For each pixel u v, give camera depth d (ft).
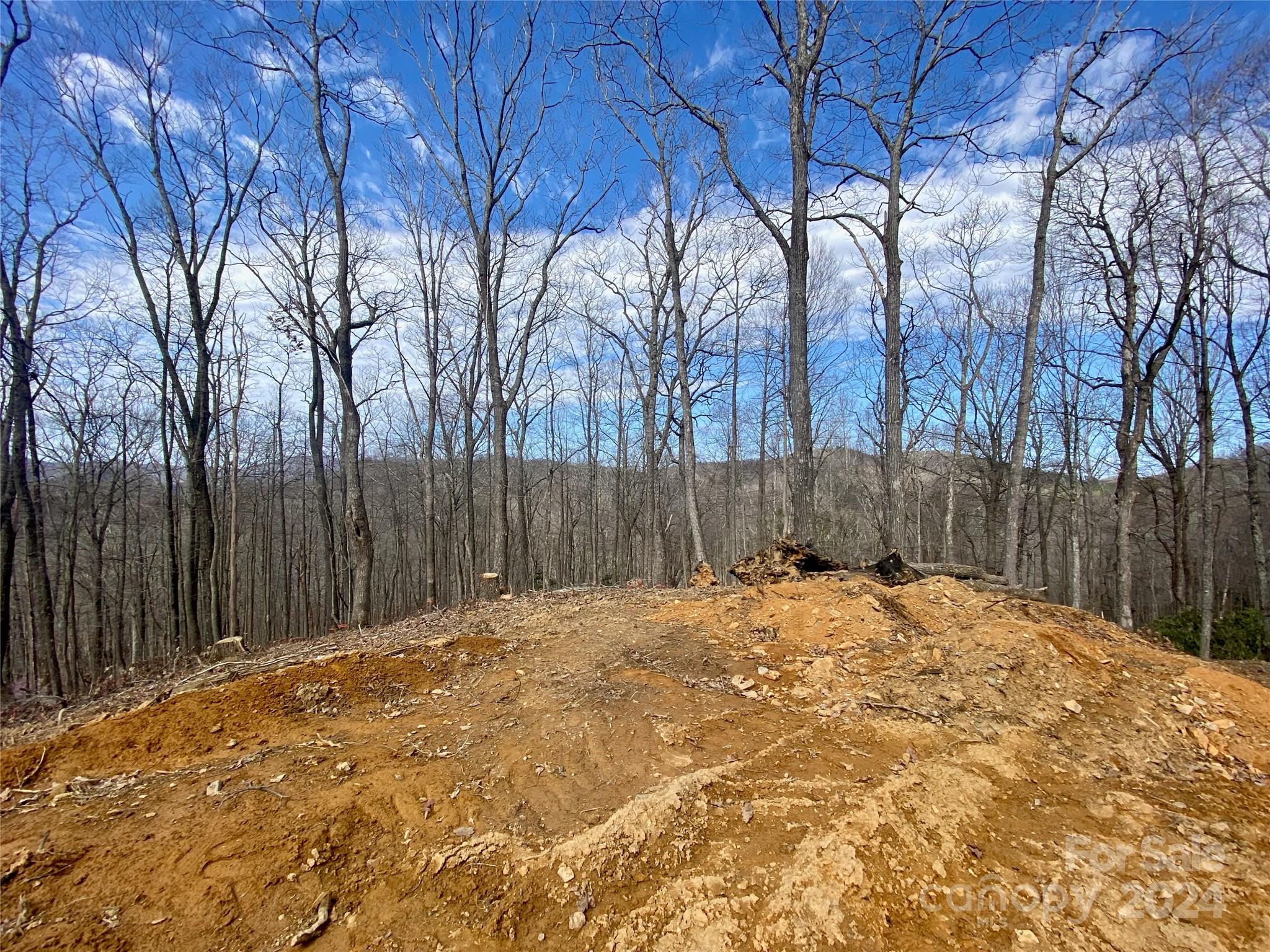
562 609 27.12
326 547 58.95
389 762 13.21
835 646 19.53
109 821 10.71
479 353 59.31
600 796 11.96
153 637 74.33
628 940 8.43
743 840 10.33
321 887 9.41
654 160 51.44
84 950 8.05
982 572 31.65
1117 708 14.49
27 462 46.06
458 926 8.79
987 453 73.77
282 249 45.57
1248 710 14.14
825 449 91.86
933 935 8.21
